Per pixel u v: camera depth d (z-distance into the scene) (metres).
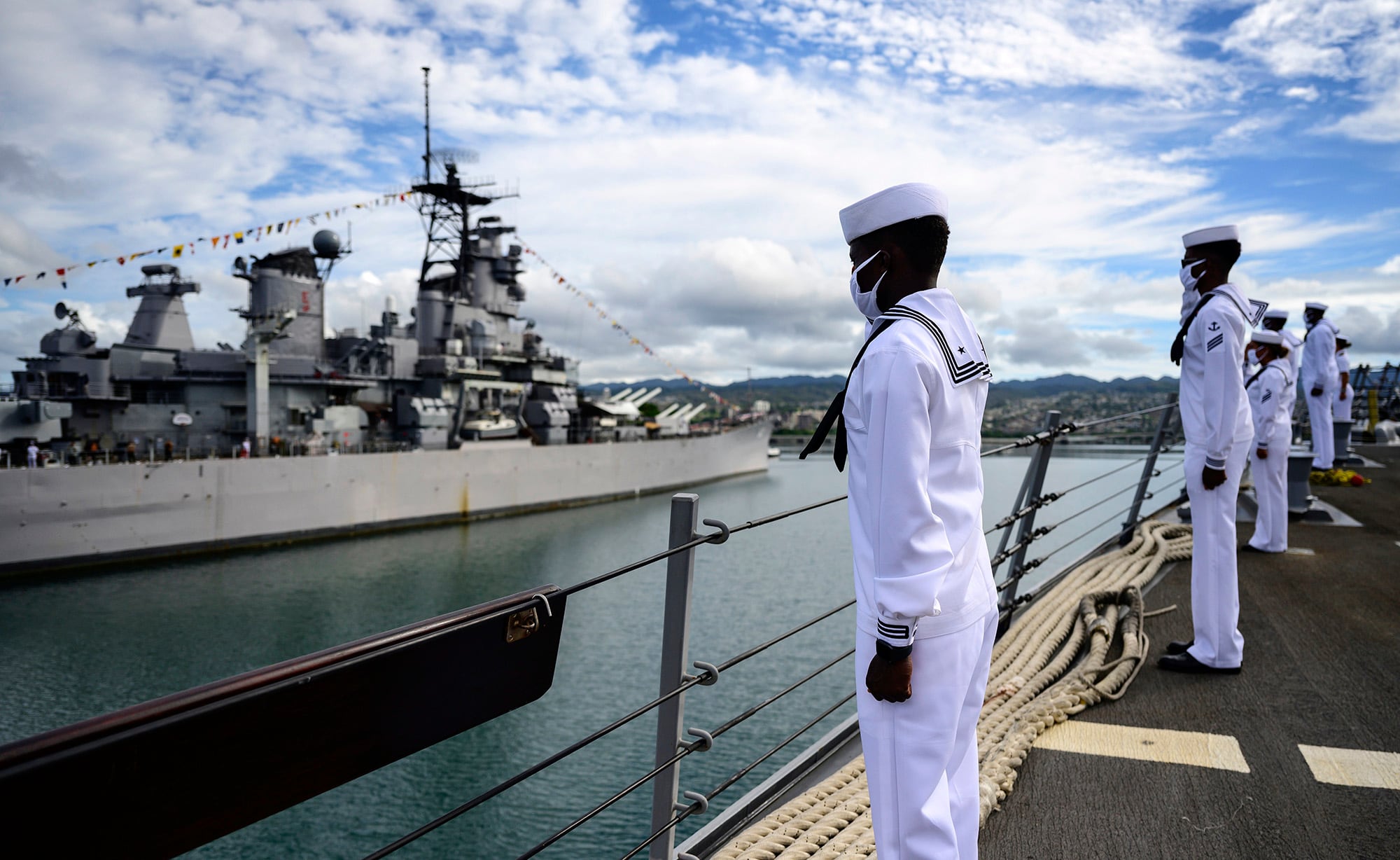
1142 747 3.83
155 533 25.39
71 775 1.14
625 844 10.79
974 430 2.10
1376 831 3.06
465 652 1.67
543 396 44.16
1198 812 3.24
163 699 1.25
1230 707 4.26
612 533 32.38
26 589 22.11
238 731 1.32
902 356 1.94
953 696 2.04
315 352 34.69
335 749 1.49
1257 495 8.16
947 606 2.03
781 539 32.41
